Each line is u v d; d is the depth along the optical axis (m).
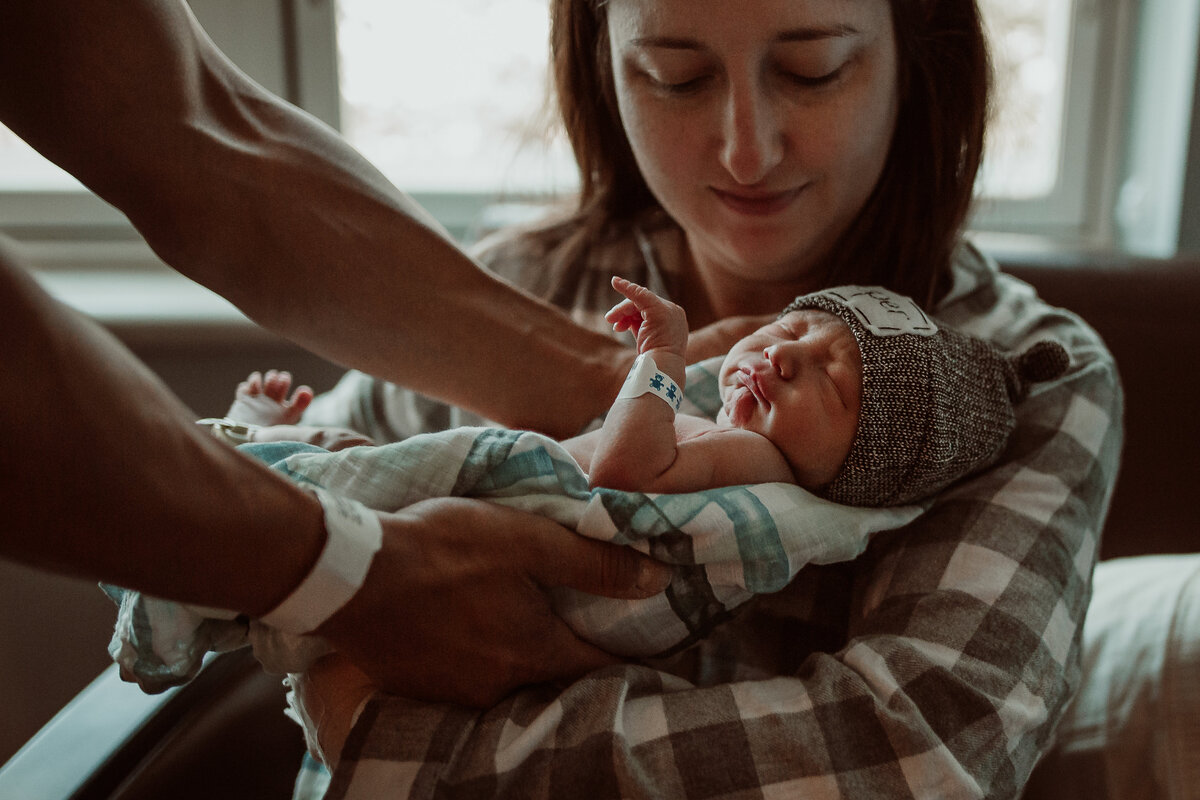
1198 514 1.43
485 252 1.21
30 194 1.83
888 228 0.99
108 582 0.50
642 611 0.72
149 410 0.49
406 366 0.85
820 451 0.78
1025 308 1.02
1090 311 1.44
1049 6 1.92
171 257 0.78
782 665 0.87
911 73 0.93
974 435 0.80
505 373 0.85
